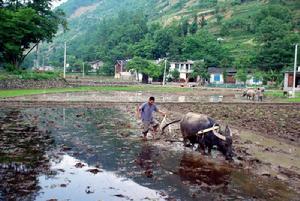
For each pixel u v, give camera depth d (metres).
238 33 156.62
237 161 12.51
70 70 133.50
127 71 109.25
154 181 10.16
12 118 22.00
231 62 115.00
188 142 15.25
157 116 24.41
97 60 146.38
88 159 12.41
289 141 16.62
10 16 55.25
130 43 146.25
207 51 119.00
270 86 83.62
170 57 124.56
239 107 34.66
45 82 56.72
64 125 19.73
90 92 49.81
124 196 8.95
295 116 28.06
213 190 9.51
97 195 8.96
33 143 14.73
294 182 10.27
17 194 8.81
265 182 10.23
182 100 41.78
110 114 25.44
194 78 102.31
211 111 29.72
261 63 96.50
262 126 21.59
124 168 11.42
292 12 157.00
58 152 13.27
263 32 100.75
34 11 58.28
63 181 9.93
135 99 39.53
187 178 10.49
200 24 183.25
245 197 9.02
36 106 29.55
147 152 13.66
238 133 18.47
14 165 11.40
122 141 15.62
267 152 14.09
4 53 59.94
